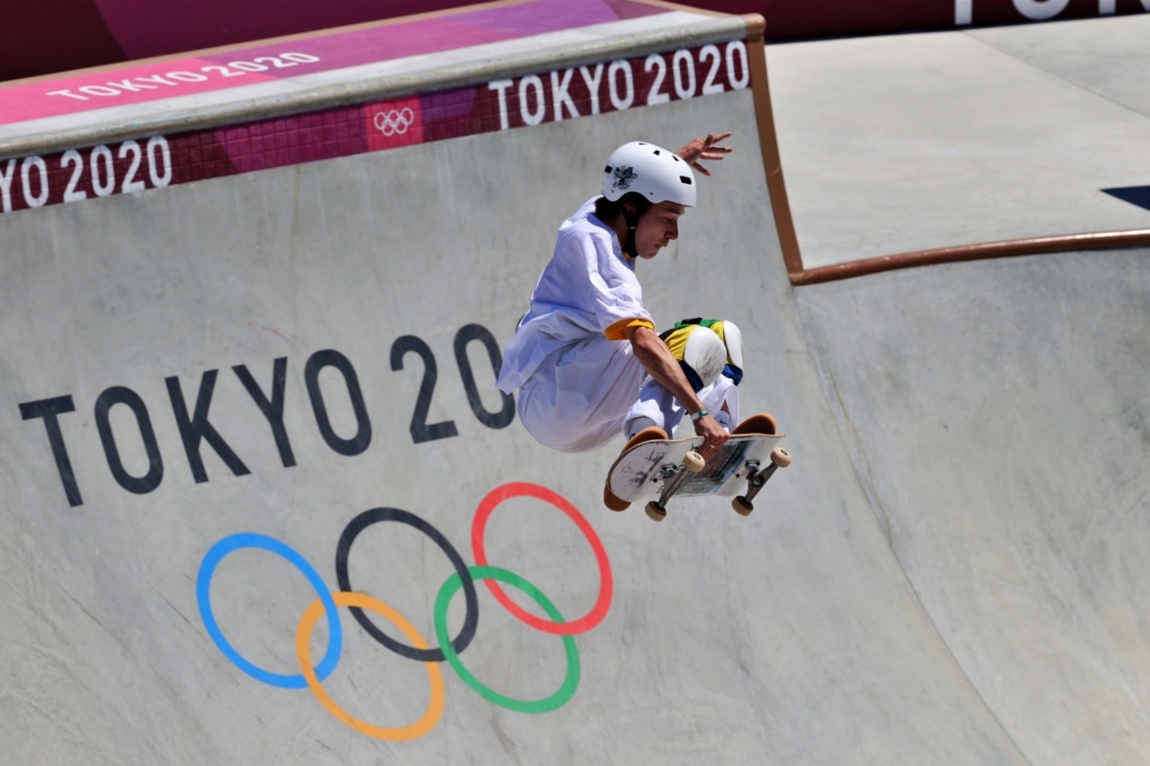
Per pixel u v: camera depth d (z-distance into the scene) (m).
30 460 25.89
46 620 25.00
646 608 27.88
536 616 27.25
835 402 31.34
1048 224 34.94
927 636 29.23
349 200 29.00
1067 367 32.59
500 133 30.23
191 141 27.88
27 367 26.38
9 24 44.03
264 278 28.19
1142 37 56.66
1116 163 41.56
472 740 25.84
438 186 29.67
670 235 18.19
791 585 28.92
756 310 31.36
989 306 32.75
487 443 28.48
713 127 31.83
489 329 29.39
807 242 34.44
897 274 32.53
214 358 27.47
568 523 28.27
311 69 32.81
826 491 30.28
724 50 31.78
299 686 25.55
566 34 33.25
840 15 58.28
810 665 28.03
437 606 26.86
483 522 27.80
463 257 29.61
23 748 24.05
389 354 28.53
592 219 18.05
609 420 18.66
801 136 46.31
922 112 48.62
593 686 26.89
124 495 26.17
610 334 17.31
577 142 30.83
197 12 46.16
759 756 26.77
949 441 31.61
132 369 26.95
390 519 27.33
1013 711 28.81
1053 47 56.03
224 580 26.03
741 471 18.58
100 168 27.30
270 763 24.81
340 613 26.33
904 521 30.72
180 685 25.11
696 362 17.33
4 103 30.23
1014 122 47.00
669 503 29.00
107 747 24.34
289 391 27.72
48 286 26.83
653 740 26.59
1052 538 31.09
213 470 26.77
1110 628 30.34
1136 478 31.95
